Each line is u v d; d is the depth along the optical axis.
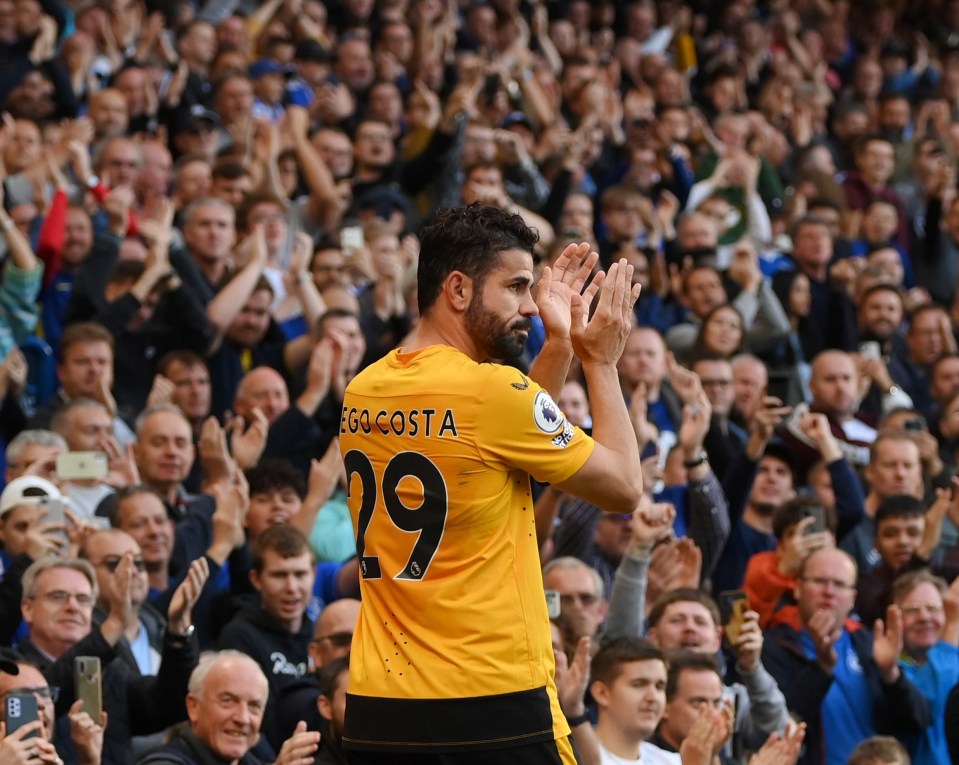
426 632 12.80
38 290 30.55
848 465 29.23
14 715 16.97
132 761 20.02
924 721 24.48
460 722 12.66
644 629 24.53
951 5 63.06
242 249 32.31
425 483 12.88
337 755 19.97
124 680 20.23
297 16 48.28
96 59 43.28
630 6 56.97
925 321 38.25
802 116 53.16
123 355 29.47
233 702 19.27
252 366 31.09
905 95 57.75
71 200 33.41
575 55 50.56
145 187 35.97
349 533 27.52
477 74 44.16
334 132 39.19
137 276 29.88
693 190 44.69
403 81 48.66
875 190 47.91
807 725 23.52
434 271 13.24
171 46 45.91
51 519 22.39
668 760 21.05
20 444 24.92
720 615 25.33
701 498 27.03
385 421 13.05
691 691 21.42
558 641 20.44
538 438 12.78
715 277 36.94
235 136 38.25
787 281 39.25
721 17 58.53
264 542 22.94
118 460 25.86
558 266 13.76
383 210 37.75
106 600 21.97
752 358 34.06
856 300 39.47
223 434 25.91
